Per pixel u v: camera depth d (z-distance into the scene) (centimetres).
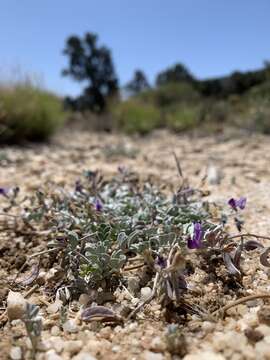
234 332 15
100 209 23
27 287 20
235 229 24
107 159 55
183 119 105
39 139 80
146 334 15
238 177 39
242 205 22
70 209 26
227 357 13
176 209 24
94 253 18
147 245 19
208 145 71
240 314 16
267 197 31
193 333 15
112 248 21
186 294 17
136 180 36
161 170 45
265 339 14
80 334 15
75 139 90
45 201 28
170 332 14
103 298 18
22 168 47
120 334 15
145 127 104
